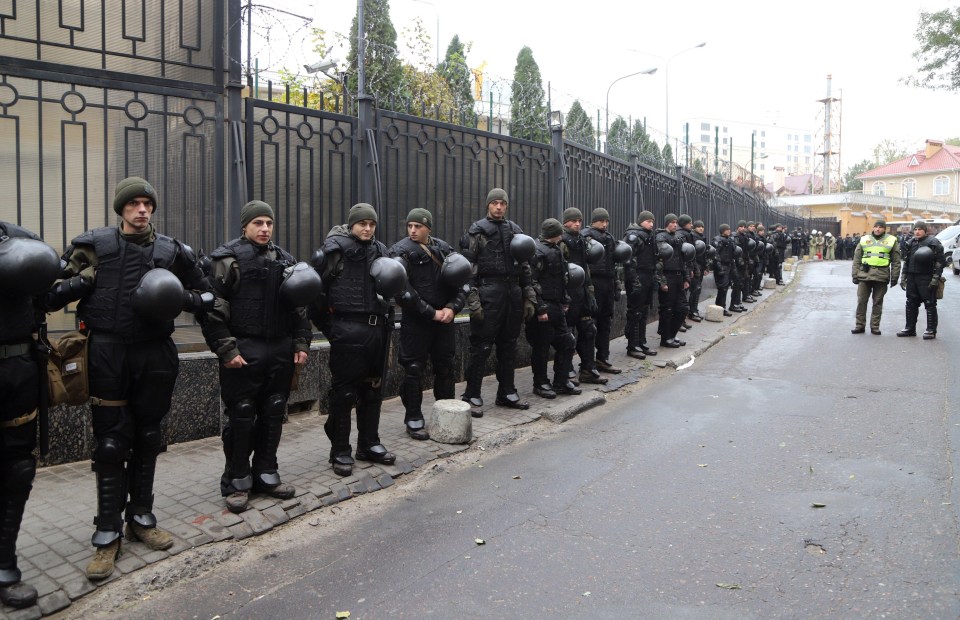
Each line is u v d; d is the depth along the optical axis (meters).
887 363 8.89
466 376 6.58
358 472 4.81
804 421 6.30
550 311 6.91
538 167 8.88
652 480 4.85
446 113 7.90
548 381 7.16
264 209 4.11
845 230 53.69
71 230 5.16
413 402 5.65
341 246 4.66
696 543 3.81
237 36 5.78
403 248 5.44
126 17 5.34
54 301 3.24
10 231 3.08
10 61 4.84
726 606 3.13
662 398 7.36
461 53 12.84
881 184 73.25
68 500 4.21
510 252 6.32
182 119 5.56
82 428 4.87
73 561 3.47
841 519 4.09
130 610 3.19
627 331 9.34
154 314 3.33
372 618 3.10
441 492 4.68
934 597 3.17
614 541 3.86
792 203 59.94
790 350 10.16
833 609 3.09
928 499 4.36
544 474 5.01
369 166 6.68
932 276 10.53
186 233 5.58
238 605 3.24
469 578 3.46
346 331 4.66
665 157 13.69
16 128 4.91
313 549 3.82
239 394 4.11
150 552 3.59
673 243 10.05
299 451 5.25
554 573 3.49
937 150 70.81
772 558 3.61
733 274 14.20
